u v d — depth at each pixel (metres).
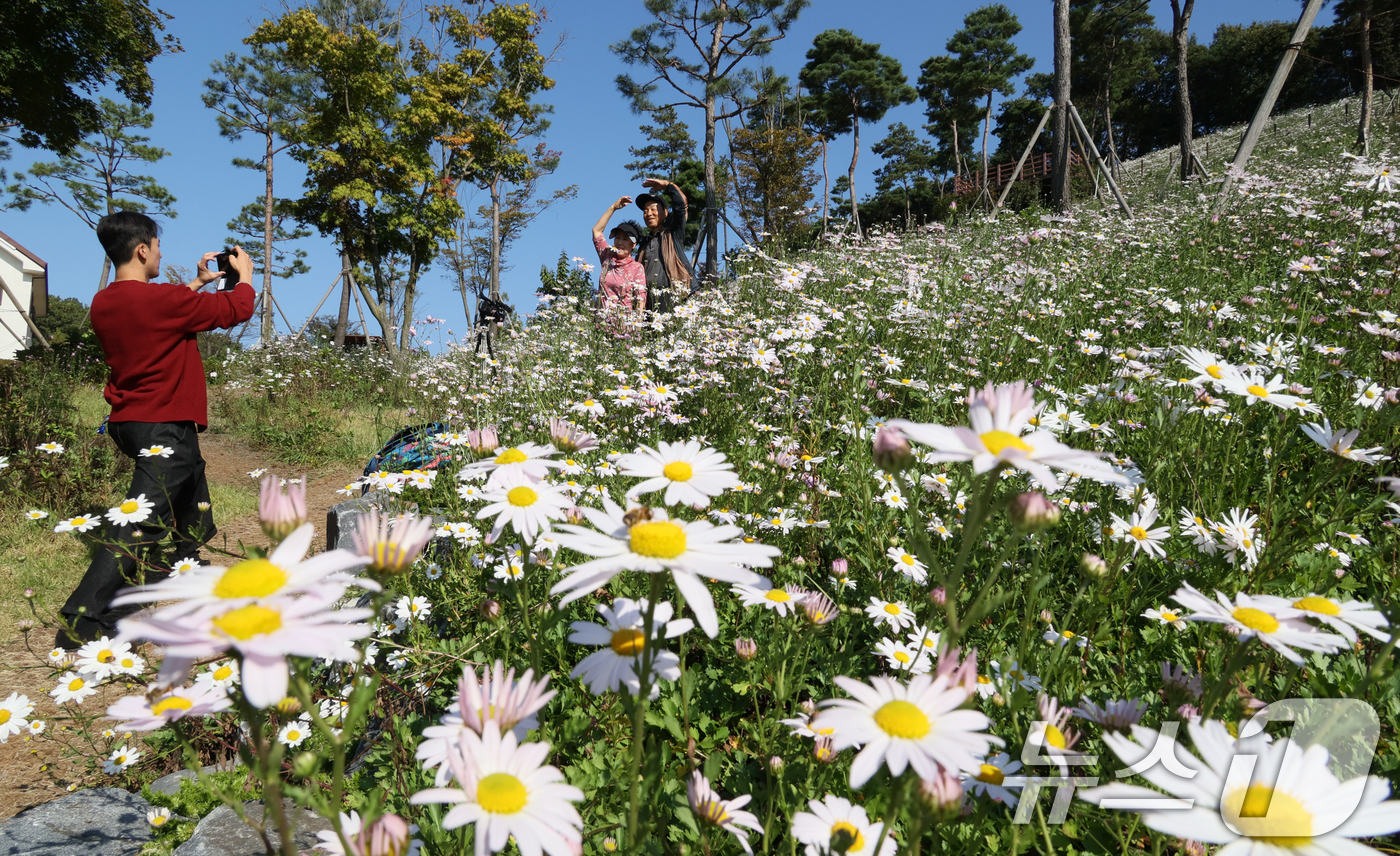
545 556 1.77
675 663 1.18
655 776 1.19
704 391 4.41
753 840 1.44
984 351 4.73
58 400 8.20
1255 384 2.31
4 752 2.94
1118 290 5.84
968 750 0.84
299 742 2.18
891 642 1.97
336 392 12.30
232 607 0.72
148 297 3.61
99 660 2.57
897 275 6.15
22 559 4.72
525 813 0.83
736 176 27.61
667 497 1.27
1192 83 43.25
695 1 20.36
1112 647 2.07
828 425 3.58
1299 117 22.31
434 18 26.30
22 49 13.19
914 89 39.75
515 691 0.94
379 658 2.46
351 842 0.97
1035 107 45.22
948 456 0.93
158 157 34.78
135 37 15.48
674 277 7.65
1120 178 18.97
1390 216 6.76
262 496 0.84
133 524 3.49
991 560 2.43
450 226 27.53
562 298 6.31
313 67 24.66
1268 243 6.80
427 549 3.14
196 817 2.32
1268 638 1.05
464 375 6.98
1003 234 9.30
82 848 2.16
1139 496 2.36
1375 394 2.79
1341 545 2.37
